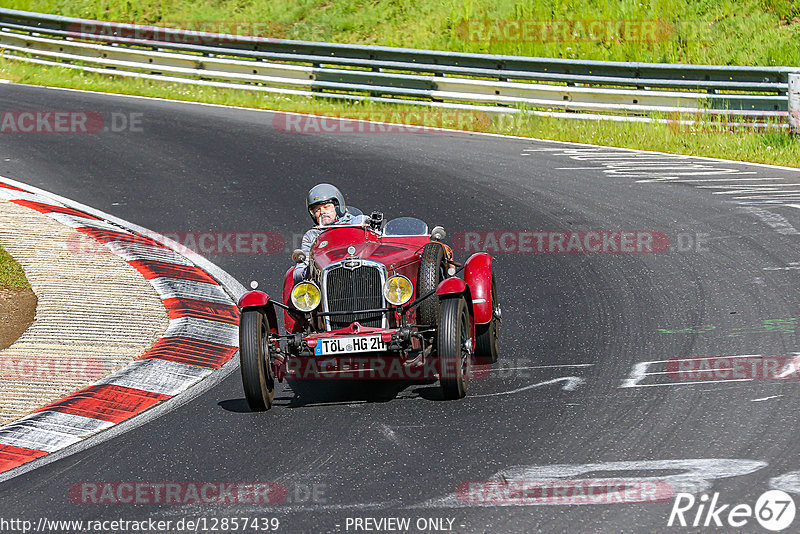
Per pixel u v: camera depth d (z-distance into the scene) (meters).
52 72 68.44
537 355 22.41
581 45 68.25
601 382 19.94
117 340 24.94
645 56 65.81
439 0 79.94
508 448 16.59
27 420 20.00
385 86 58.88
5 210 37.12
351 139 50.81
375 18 78.75
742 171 41.78
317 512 14.53
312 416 19.30
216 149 48.81
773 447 15.75
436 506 14.41
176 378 22.72
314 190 22.70
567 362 21.62
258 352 19.41
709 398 18.36
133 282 29.72
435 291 19.77
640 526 13.26
